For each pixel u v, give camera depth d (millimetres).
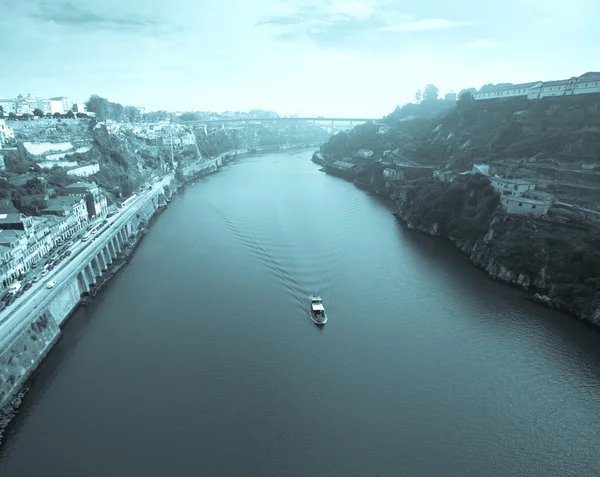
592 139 172250
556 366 91000
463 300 119500
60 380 84562
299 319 106375
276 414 75562
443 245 169125
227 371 86562
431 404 79062
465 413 77125
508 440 71500
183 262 144125
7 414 75312
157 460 65688
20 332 87000
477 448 69750
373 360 91250
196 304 113750
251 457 66750
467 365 90562
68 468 64438
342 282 128125
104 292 123312
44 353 92188
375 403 78812
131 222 178625
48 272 115750
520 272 128125
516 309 114812
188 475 63281
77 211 156125
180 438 69938
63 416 74938
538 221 139250
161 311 110562
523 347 97562
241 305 112875
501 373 88312
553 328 105500
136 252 156375
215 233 174000
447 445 70062
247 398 79250
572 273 119500
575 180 160375
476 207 168125
